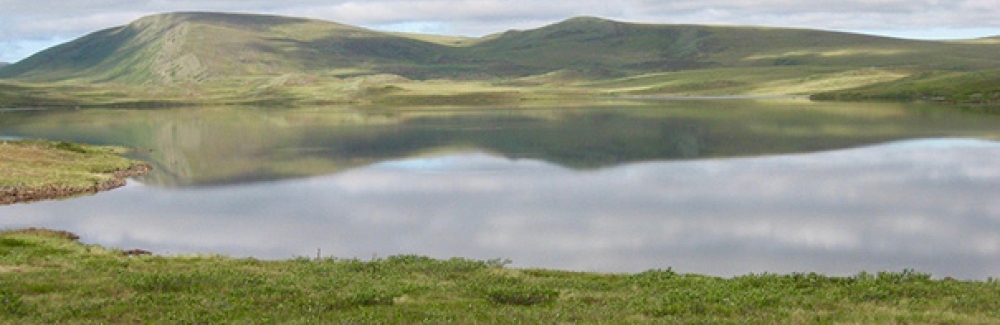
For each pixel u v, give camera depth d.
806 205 65.88
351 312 25.30
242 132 165.00
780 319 24.00
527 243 53.78
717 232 56.25
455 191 76.81
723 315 25.09
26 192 75.12
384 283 31.92
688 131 145.88
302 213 66.44
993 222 58.09
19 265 35.81
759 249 51.00
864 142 117.69
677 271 45.62
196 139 148.62
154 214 66.56
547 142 127.75
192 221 63.50
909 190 72.38
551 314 24.97
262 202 72.31
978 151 102.81
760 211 63.59
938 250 49.94
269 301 27.09
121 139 152.50
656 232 56.56
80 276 32.16
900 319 23.72
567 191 75.56
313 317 24.28
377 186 80.94
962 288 29.72
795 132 138.62
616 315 24.84
